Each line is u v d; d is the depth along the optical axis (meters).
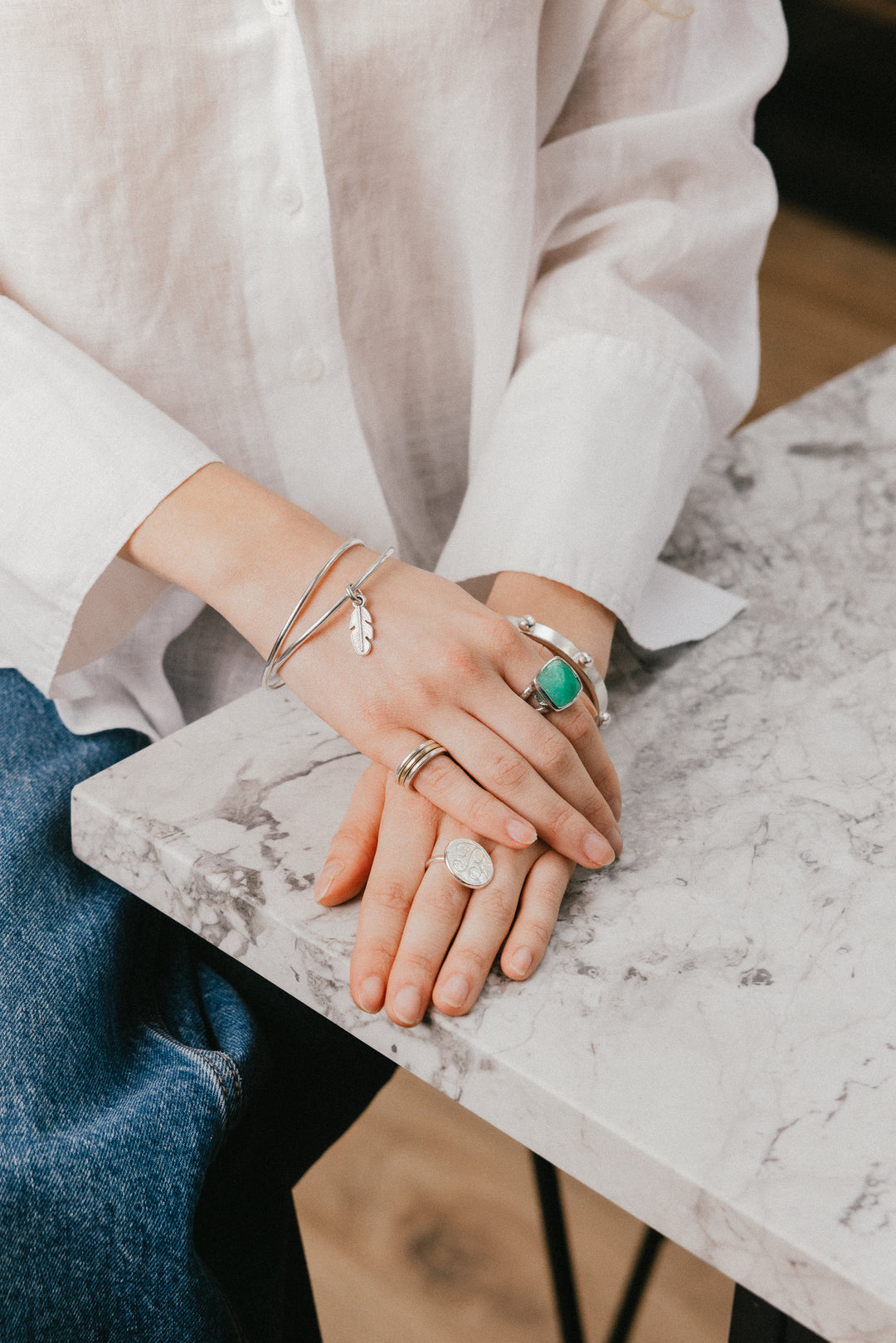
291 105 0.66
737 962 0.51
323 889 0.53
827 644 0.72
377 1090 0.77
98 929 0.63
